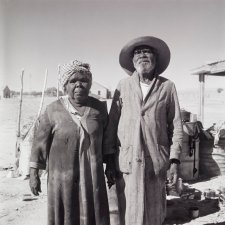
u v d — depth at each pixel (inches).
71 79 129.2
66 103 134.0
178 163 141.3
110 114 144.6
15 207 226.7
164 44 141.7
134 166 136.3
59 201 132.6
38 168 135.9
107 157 146.6
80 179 131.0
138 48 142.3
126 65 152.9
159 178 139.2
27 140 305.4
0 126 677.9
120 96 144.8
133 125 137.9
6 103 825.5
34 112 782.5
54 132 132.0
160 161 137.3
